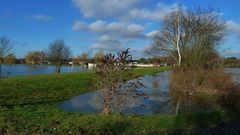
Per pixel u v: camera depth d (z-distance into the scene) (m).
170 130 13.66
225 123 15.45
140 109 19.70
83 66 117.69
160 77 61.16
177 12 50.81
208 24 43.03
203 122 15.21
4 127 12.51
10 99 20.33
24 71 75.12
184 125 14.52
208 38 42.19
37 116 14.77
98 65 15.81
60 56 70.62
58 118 14.42
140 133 12.90
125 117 14.87
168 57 52.88
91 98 24.41
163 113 18.86
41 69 90.25
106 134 12.52
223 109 20.02
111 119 14.28
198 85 30.95
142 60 135.25
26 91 24.78
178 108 21.30
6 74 54.75
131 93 16.02
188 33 44.25
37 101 20.92
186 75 32.94
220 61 38.03
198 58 39.84
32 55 111.00
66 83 34.12
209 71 31.53
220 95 25.50
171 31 49.88
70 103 21.67
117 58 15.66
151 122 14.35
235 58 54.06
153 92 31.72
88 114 16.02
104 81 15.66
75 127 12.98
